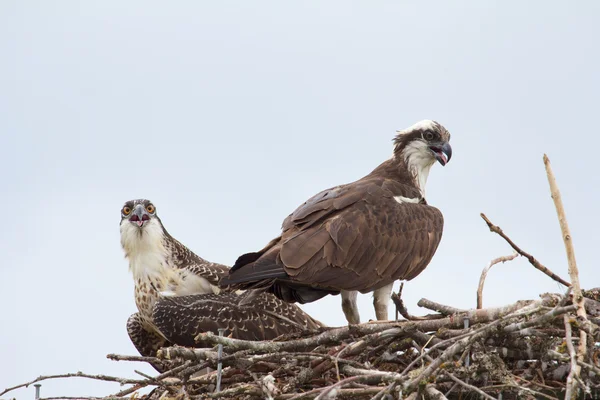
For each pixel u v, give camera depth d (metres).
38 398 12.16
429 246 15.02
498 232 12.38
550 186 10.62
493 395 11.23
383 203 14.81
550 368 11.62
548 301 11.33
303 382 11.84
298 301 14.67
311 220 14.35
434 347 10.87
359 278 14.20
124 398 12.37
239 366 12.22
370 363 12.26
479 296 13.16
